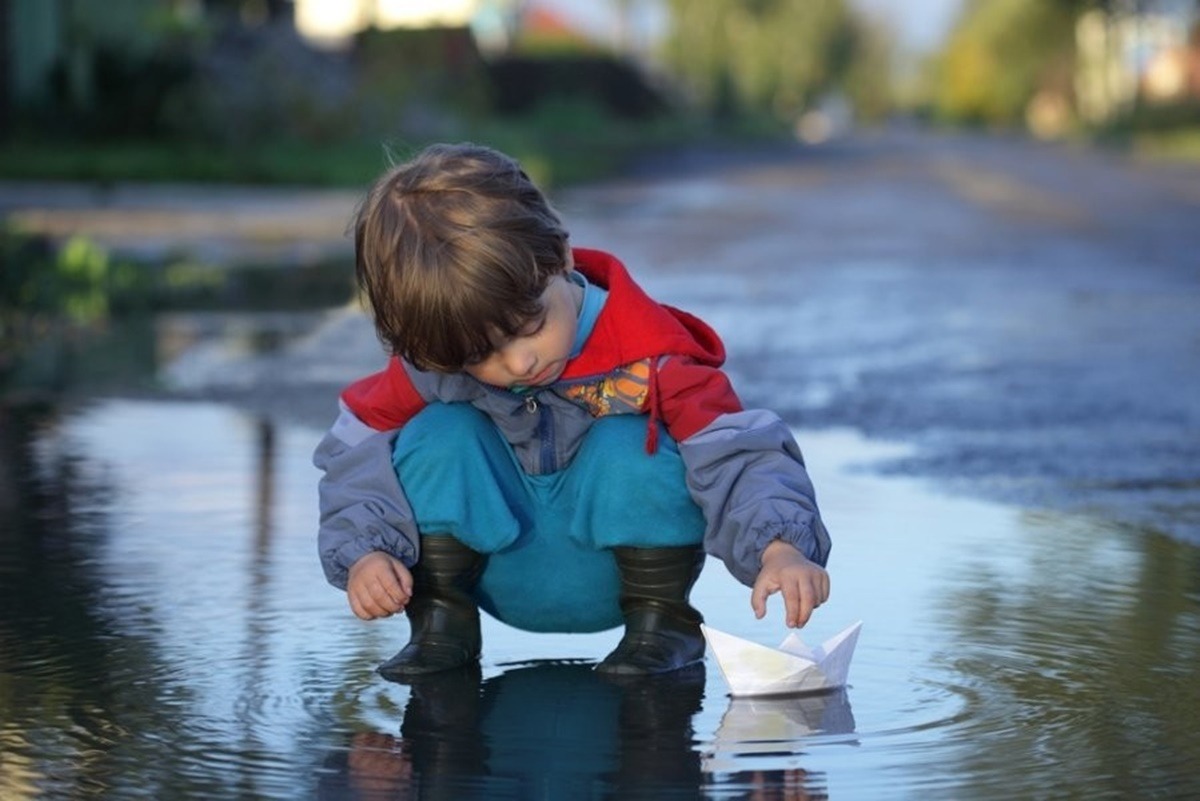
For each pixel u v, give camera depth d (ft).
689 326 11.42
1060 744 9.27
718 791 8.47
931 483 18.35
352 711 9.95
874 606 12.66
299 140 103.60
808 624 12.11
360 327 34.71
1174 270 47.65
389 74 119.14
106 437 21.24
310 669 10.90
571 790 8.50
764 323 34.99
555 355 10.14
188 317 36.76
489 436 11.05
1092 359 29.32
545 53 193.88
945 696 10.26
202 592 13.02
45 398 24.89
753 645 10.27
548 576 11.21
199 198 76.02
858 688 10.44
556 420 11.05
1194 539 15.34
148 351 30.83
